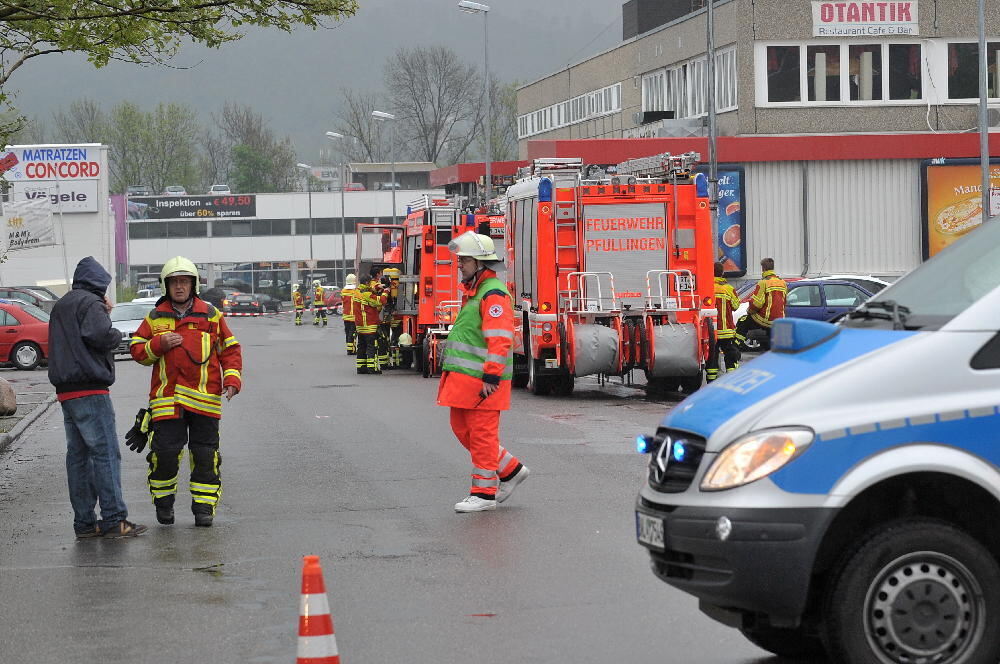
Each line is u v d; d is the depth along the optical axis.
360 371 31.75
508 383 12.25
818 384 6.52
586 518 11.76
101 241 78.31
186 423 12.01
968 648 6.43
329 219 123.00
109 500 11.41
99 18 16.33
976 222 46.41
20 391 29.22
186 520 12.29
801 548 6.34
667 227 23.73
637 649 7.63
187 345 11.86
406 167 138.88
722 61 53.53
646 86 63.59
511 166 61.66
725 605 6.68
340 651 7.67
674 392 25.12
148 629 8.29
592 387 26.69
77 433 11.48
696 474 6.64
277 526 11.81
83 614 8.71
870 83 51.28
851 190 46.44
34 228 62.38
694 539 6.55
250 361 37.66
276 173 164.75
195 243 122.62
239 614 8.63
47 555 10.77
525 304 24.75
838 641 6.41
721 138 46.06
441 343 29.98
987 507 6.56
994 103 51.56
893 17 50.91
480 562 10.05
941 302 6.94
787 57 51.22
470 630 8.09
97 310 11.32
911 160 46.44
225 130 168.88
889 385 6.46
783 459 6.38
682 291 23.77
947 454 6.36
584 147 47.81
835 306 34.66
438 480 14.23
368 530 11.49
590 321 23.59
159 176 148.00
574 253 23.56
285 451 16.94
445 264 30.55
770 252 46.53
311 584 5.80
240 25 17.02
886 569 6.38
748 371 7.09
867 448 6.38
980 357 6.50
